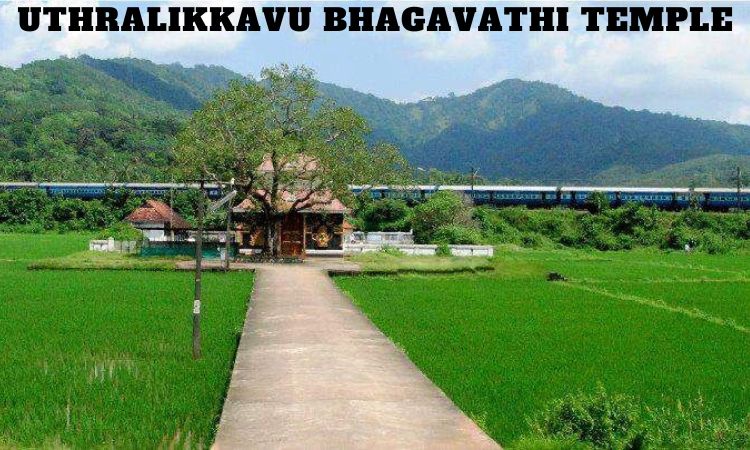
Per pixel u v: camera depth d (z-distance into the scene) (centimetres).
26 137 14362
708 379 1592
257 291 2883
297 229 5025
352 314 2255
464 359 1741
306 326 2003
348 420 1123
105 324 2159
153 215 5722
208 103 4547
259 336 1844
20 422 1191
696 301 3067
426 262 4325
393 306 2705
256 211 4972
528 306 2789
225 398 1294
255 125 4472
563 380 1544
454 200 7144
